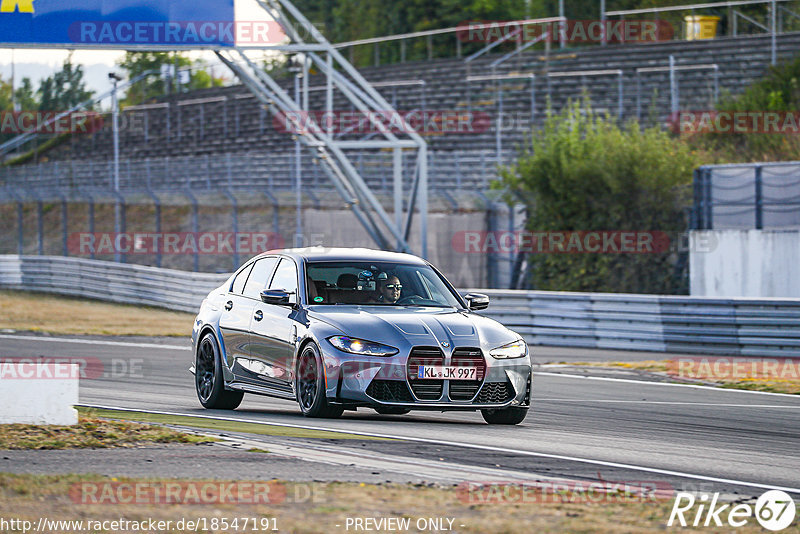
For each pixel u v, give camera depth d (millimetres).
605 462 26766
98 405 37125
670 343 65812
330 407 32594
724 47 144500
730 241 81750
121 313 93188
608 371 54500
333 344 32438
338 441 28297
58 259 113562
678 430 34219
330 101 91938
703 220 84625
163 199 119750
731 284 81750
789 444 31703
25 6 72812
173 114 199000
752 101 115188
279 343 34812
